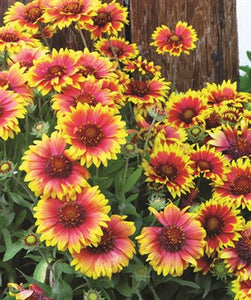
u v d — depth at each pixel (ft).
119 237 2.31
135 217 2.64
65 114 2.44
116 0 3.67
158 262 2.30
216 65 3.86
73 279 2.52
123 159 2.71
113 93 2.59
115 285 2.41
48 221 2.23
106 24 3.29
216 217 2.56
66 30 3.64
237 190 2.68
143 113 3.22
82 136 2.32
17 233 2.58
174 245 2.32
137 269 2.31
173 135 2.91
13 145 2.76
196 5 3.78
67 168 2.30
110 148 2.32
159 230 2.36
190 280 2.64
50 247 2.47
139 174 2.51
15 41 3.06
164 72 3.77
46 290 2.37
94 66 2.81
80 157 2.31
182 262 2.33
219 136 2.88
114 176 2.68
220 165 2.75
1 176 2.44
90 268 2.24
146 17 3.72
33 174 2.28
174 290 2.60
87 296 2.20
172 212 2.40
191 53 3.80
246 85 4.41
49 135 2.68
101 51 3.43
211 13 3.81
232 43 3.88
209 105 3.20
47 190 2.24
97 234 2.18
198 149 2.80
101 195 2.28
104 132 2.36
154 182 2.67
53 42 3.63
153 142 2.88
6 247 2.55
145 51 3.74
